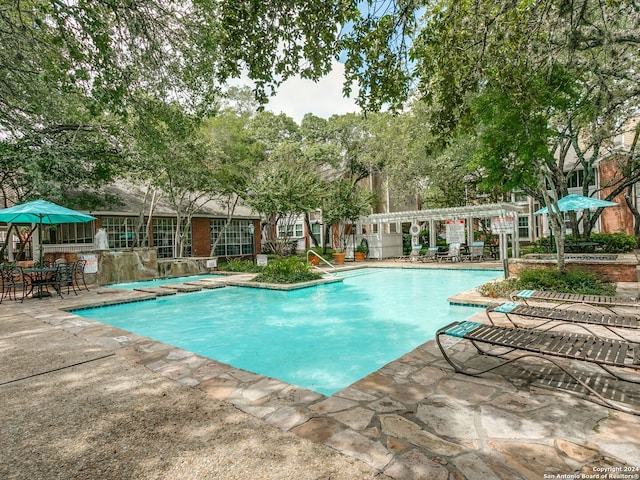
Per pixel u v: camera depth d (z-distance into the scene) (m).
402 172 18.84
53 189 10.79
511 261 10.21
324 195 18.55
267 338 6.69
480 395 3.04
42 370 3.81
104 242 13.52
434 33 4.42
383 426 2.53
